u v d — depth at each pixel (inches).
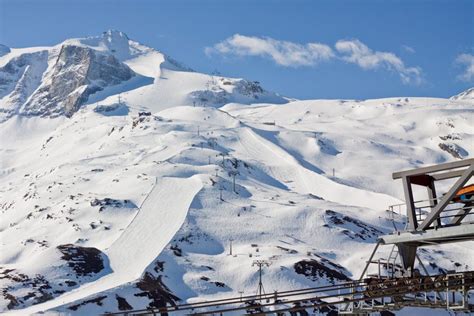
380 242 1993.1
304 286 7805.1
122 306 6870.1
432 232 1814.7
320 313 6904.5
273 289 7701.8
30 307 6988.2
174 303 7209.6
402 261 1985.7
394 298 2192.4
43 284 7500.0
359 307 2335.1
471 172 1706.4
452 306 1984.5
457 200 1851.6
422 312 6240.2
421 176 1955.0
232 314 6771.7
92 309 6707.7
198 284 7755.9
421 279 1956.2
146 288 7288.4
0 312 6845.5
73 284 7667.3
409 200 1870.1
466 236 1819.6
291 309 1601.9
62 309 6584.6
